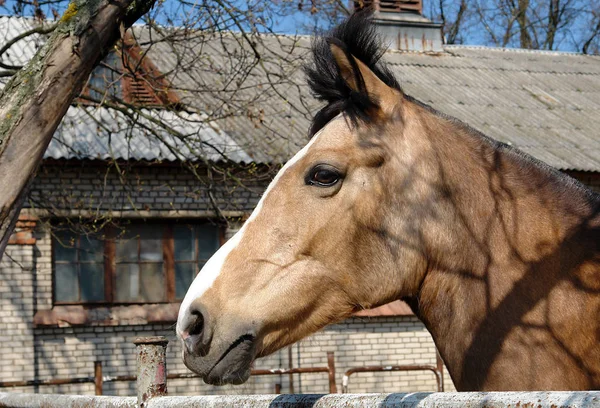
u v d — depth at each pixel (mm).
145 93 11602
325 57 2891
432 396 1779
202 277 2729
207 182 9383
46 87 4883
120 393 11586
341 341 12422
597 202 2645
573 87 17312
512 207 2670
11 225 4750
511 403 1594
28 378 11109
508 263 2607
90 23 5070
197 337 2635
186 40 8375
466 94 16047
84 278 11625
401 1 18297
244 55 8555
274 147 11141
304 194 2746
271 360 11945
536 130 14742
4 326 11086
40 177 11266
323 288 2717
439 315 2693
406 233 2699
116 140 11469
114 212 11477
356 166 2727
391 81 2947
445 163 2734
